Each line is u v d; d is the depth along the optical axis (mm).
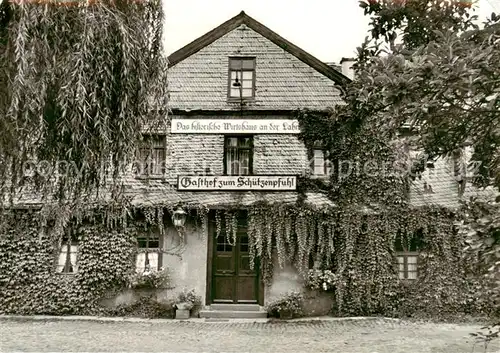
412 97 5934
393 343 11617
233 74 17688
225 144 17156
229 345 11422
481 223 5770
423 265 15586
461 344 11492
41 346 11109
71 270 16172
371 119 8445
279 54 17766
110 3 7938
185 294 15859
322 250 15750
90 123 7695
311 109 17141
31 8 7211
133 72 7977
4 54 7254
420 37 8547
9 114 6953
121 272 15898
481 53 5406
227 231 15938
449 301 15219
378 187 16109
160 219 15844
